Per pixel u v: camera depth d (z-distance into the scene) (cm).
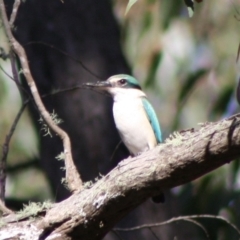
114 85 1048
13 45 761
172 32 1423
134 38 1409
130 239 1070
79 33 1080
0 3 775
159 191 639
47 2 1074
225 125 593
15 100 1505
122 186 639
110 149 1056
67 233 671
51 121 737
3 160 791
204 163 603
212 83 1382
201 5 1414
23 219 684
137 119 1021
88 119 1052
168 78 1439
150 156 634
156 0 1387
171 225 1116
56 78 1055
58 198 1072
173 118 1391
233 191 1273
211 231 1216
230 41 1393
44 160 1093
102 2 1118
